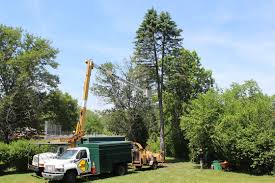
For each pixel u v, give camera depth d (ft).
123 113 150.51
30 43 176.24
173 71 151.94
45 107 182.50
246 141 99.09
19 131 169.68
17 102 164.14
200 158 115.24
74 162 82.64
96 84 152.87
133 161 109.60
